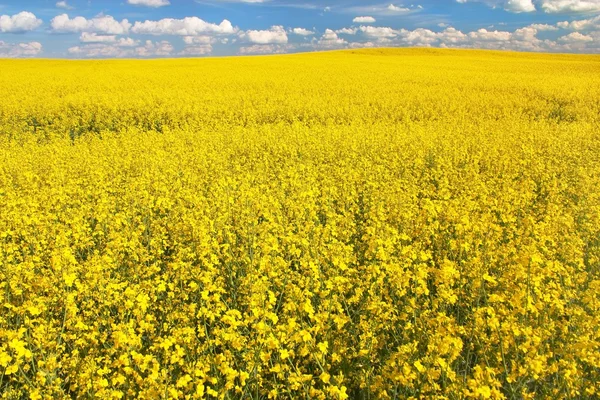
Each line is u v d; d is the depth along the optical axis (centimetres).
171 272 572
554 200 882
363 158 1185
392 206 825
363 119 2008
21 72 3781
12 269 554
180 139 1536
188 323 465
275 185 966
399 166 1161
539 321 436
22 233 689
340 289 498
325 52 7219
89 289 519
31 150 1424
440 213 754
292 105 2120
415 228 706
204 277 507
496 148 1292
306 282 519
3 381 418
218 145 1428
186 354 402
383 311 472
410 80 3047
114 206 859
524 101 2253
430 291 545
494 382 333
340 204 895
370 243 602
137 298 444
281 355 365
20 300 539
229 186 966
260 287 492
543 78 3170
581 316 428
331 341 434
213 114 2033
